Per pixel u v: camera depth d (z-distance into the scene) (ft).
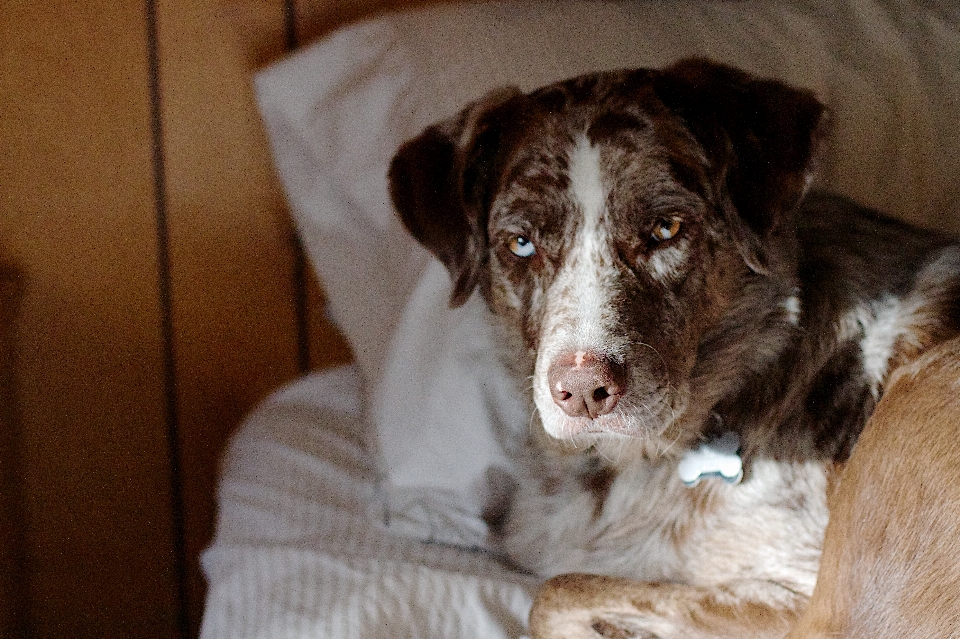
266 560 3.11
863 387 2.99
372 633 2.84
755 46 3.44
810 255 3.06
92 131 3.75
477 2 3.60
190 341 3.92
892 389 2.87
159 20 3.75
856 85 3.44
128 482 3.92
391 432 3.26
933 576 2.73
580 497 3.17
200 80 3.81
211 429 3.98
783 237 3.01
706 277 2.94
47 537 3.86
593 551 3.13
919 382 2.84
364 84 3.53
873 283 3.03
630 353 2.81
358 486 3.37
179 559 4.00
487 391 3.23
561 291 2.88
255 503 3.35
